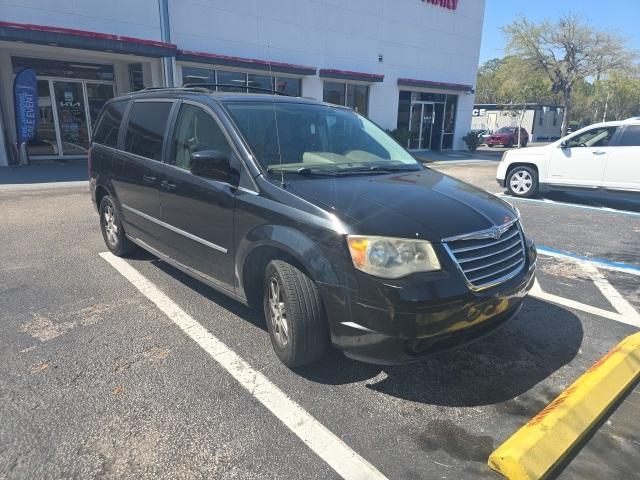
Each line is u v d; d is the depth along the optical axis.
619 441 2.64
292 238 2.95
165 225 4.26
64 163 14.45
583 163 9.46
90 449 2.48
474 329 2.87
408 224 2.76
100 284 4.71
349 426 2.72
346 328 2.78
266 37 16.69
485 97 62.16
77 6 12.68
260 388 3.04
